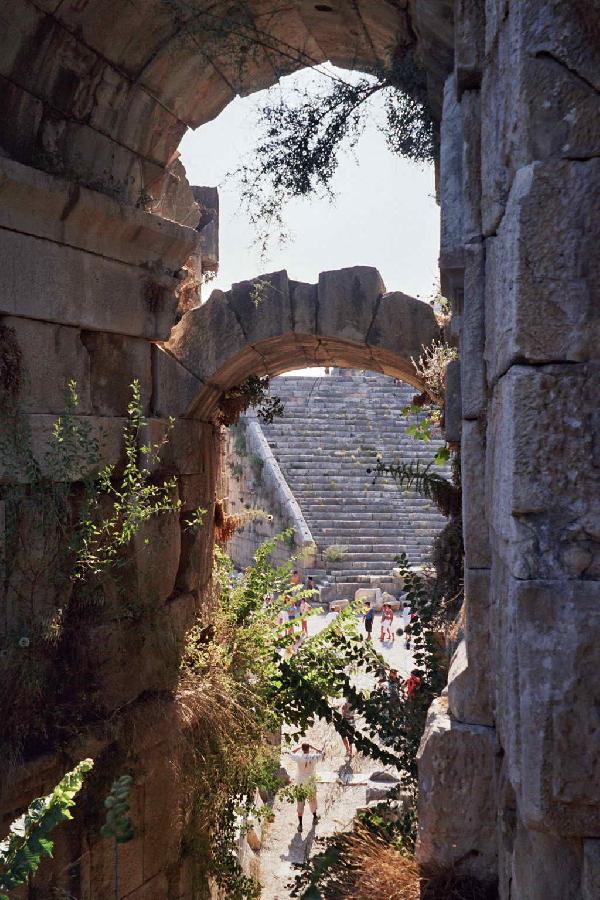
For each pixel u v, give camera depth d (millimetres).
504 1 2408
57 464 5551
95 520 6262
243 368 8273
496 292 2703
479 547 3547
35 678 5242
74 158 6164
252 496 25703
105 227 6215
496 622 2938
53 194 5633
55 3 5336
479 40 3334
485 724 3695
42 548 5566
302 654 7160
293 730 11492
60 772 5453
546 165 2168
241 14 6105
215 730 6637
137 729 6008
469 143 3449
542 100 2172
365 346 7660
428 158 5531
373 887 3871
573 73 2166
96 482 6273
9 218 5430
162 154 7051
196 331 7562
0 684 5156
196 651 7062
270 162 5801
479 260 3391
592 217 2156
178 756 6430
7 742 5082
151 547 6793
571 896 2207
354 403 27250
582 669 2133
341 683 6434
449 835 3705
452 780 3689
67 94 5883
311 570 21844
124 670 6195
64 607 5801
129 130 6551
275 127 5785
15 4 5141
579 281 2162
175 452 7340
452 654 4750
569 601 2143
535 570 2172
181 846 6809
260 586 8336
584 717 2129
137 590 6516
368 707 6070
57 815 3105
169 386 7363
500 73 2527
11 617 5406
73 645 5836
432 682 5707
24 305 5574
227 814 7145
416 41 5641
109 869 5957
